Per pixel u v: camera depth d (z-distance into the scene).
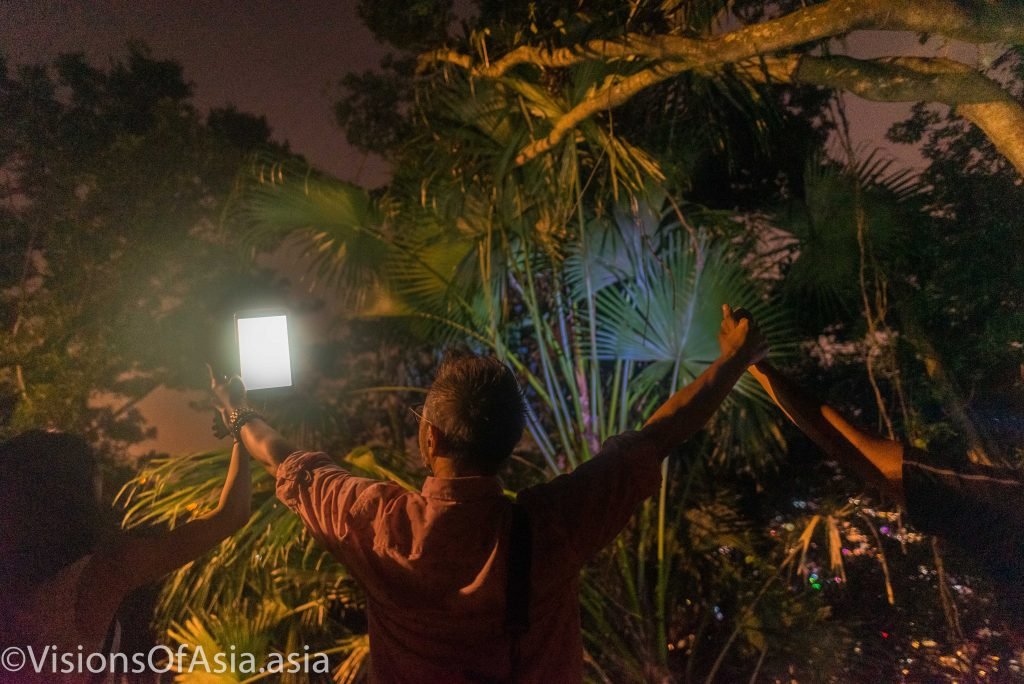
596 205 3.49
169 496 3.19
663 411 1.42
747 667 3.45
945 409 3.41
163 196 7.68
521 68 3.12
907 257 3.80
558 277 3.70
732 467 4.68
